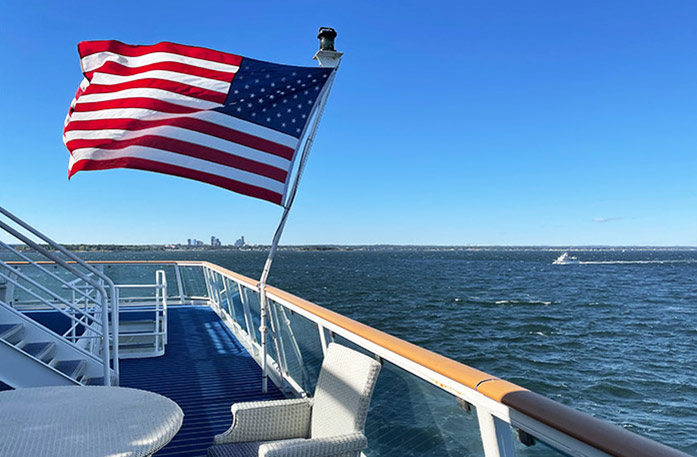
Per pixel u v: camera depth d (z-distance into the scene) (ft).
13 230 12.38
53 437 6.07
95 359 14.80
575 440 4.33
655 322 98.22
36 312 27.14
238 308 24.50
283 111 13.52
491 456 5.70
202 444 12.10
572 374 58.23
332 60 13.89
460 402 6.18
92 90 12.92
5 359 12.14
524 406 4.85
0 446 5.76
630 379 56.18
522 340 77.05
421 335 79.36
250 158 13.32
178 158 13.00
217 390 16.31
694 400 49.16
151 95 13.04
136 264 31.55
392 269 287.69
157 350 20.97
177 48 13.32
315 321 11.62
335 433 8.24
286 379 15.65
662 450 3.55
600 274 262.06
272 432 8.98
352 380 8.26
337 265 346.54
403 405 7.99
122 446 5.85
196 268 34.27
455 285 174.81
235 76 13.43
